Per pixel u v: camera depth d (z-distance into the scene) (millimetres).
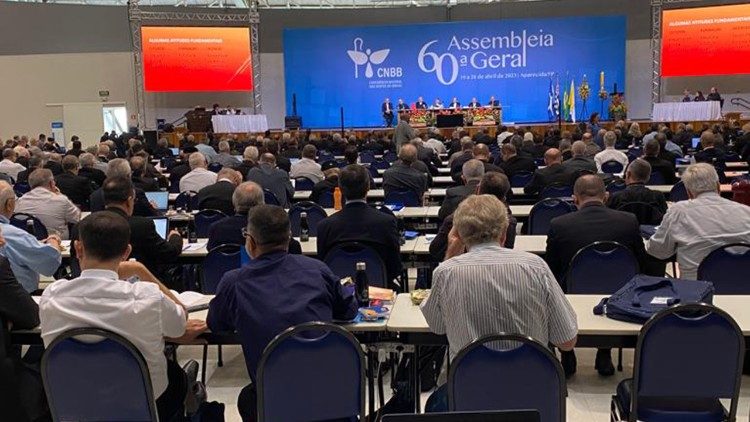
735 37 18484
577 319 3121
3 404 2879
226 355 4871
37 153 10758
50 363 2643
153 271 4621
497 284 2611
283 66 21766
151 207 6301
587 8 21344
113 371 2635
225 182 6574
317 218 6168
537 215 5953
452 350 2678
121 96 20453
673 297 3080
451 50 20734
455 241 3529
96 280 2666
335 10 21812
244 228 4598
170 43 18875
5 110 19438
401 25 20703
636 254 4238
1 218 4199
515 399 2543
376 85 20984
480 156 8164
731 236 4008
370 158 12555
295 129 20047
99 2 20688
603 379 4297
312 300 2752
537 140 14742
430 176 8648
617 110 19188
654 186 7770
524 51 20500
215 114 19219
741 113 20109
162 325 2732
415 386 3373
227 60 19328
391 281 4516
